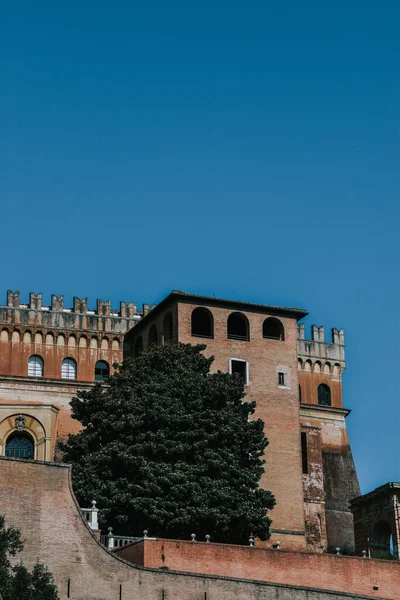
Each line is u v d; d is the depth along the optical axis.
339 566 82.19
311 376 130.75
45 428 109.69
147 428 91.88
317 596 76.50
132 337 122.00
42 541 67.94
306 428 124.62
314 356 131.50
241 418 95.25
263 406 110.56
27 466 69.00
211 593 72.25
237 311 112.75
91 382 118.06
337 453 128.25
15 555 66.81
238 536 89.62
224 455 91.94
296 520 107.56
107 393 94.88
